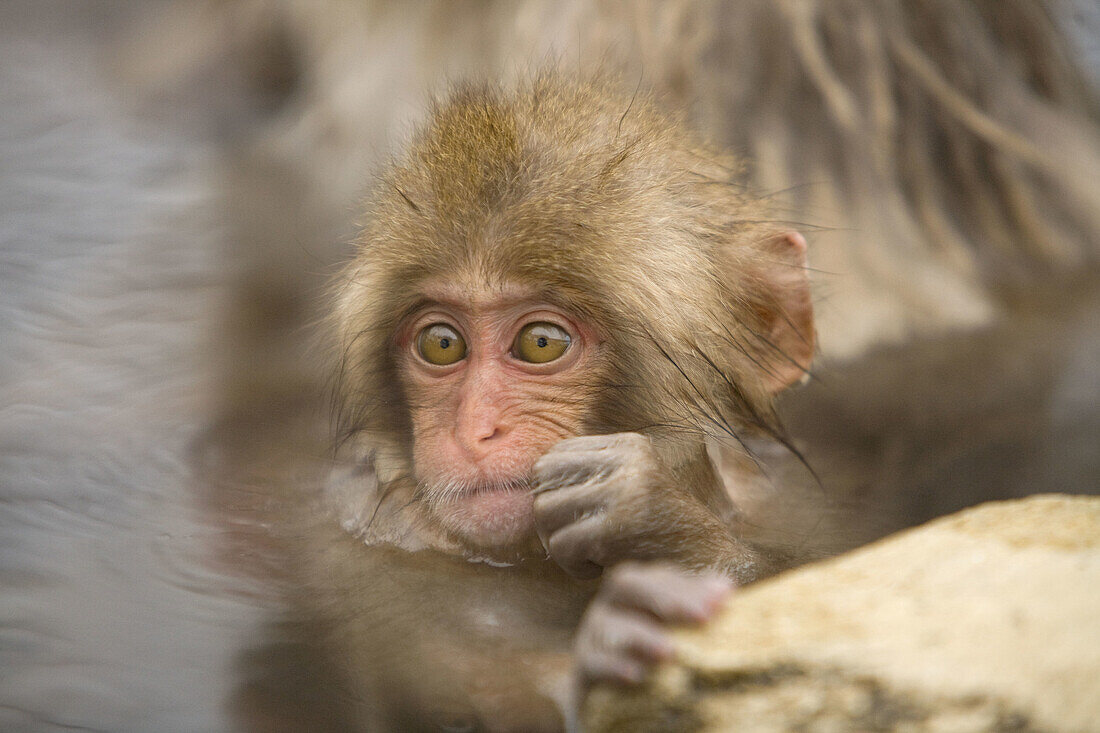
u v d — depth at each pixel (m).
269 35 17.70
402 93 15.30
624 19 14.11
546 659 5.52
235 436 9.14
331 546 7.36
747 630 4.49
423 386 8.17
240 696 5.06
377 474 8.39
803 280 8.90
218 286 12.39
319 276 10.91
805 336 8.96
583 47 14.14
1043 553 4.70
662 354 8.14
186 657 5.45
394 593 6.53
